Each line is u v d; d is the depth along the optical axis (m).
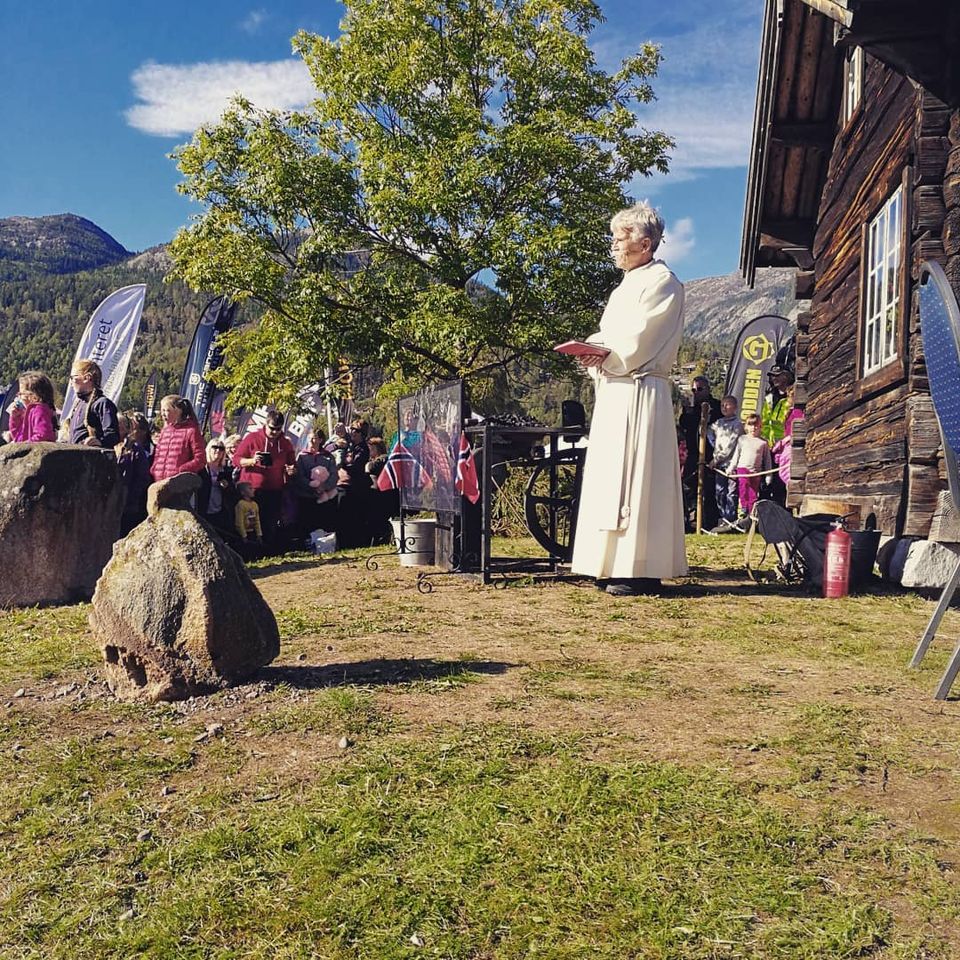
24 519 7.13
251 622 3.89
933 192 6.76
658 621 5.33
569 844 2.38
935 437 6.64
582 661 4.28
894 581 6.55
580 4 21.08
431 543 8.27
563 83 21.08
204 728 3.41
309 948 2.00
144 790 2.86
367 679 3.98
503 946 1.98
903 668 4.11
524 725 3.30
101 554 7.55
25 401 8.26
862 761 2.91
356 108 21.80
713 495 13.27
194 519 3.94
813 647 4.57
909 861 2.28
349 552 10.35
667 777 2.76
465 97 21.47
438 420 7.39
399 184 20.52
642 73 21.47
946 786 2.72
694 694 3.69
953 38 6.56
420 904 2.13
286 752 3.12
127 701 3.82
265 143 20.28
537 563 7.77
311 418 23.14
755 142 11.22
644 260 6.53
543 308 20.23
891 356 7.79
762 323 16.70
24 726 3.55
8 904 2.24
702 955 1.92
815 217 11.44
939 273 3.66
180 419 9.48
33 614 6.67
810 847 2.35
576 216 20.47
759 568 7.87
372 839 2.43
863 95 9.04
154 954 2.00
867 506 7.99
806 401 11.53
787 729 3.23
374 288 20.42
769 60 10.42
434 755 3.00
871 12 6.64
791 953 1.92
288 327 20.23
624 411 6.34
